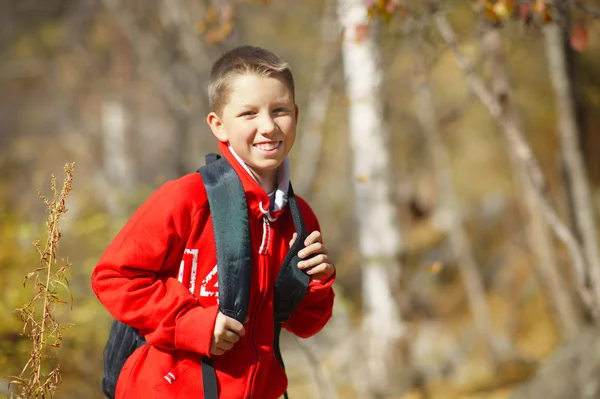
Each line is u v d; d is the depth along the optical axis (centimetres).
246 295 462
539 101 2183
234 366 471
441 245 2539
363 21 1224
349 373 1803
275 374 494
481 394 1688
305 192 1653
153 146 2711
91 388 1076
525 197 1708
